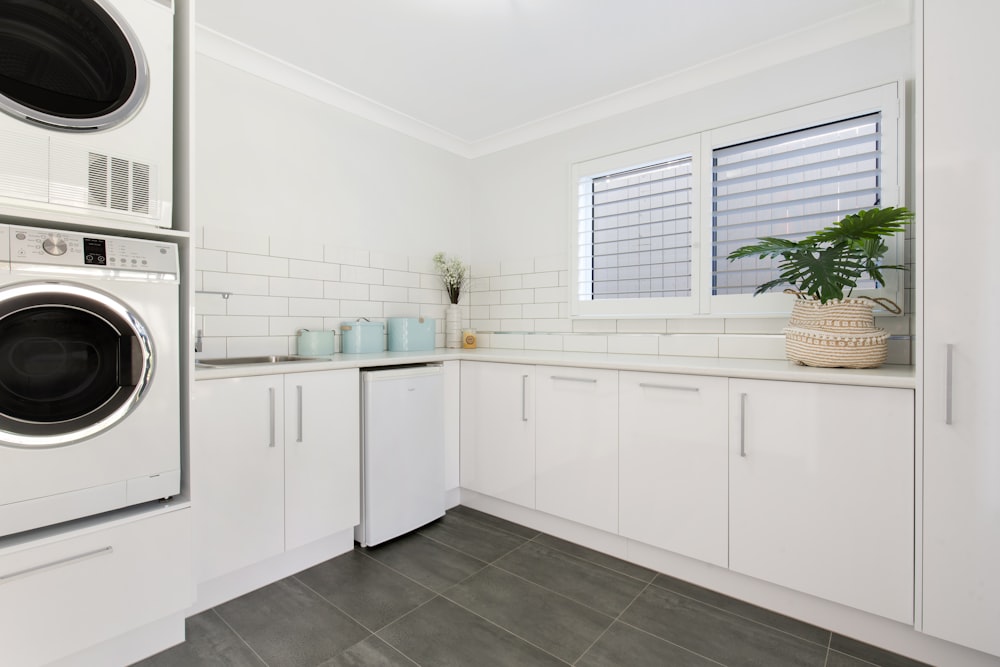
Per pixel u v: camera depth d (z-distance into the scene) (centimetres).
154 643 146
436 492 246
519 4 191
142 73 138
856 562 150
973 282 130
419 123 304
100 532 130
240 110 230
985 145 128
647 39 215
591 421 212
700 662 144
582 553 216
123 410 134
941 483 136
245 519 175
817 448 157
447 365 259
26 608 118
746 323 231
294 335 250
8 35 118
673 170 259
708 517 179
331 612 169
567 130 296
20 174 119
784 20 201
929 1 134
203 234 218
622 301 270
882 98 193
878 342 167
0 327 116
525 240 318
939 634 137
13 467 117
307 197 256
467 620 165
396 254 303
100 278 129
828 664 143
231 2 189
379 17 200
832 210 208
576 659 146
